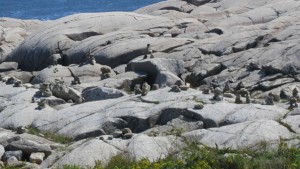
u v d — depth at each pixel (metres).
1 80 86.62
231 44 96.88
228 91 75.25
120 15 118.69
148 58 93.88
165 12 138.25
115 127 60.41
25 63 108.69
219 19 123.38
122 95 72.88
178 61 90.31
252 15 120.88
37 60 107.00
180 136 53.31
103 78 89.00
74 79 85.12
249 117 57.00
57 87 74.00
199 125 57.62
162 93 67.12
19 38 129.25
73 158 49.38
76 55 103.19
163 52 98.56
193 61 93.62
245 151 47.00
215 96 63.78
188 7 146.38
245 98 67.88
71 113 64.25
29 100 71.69
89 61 94.94
